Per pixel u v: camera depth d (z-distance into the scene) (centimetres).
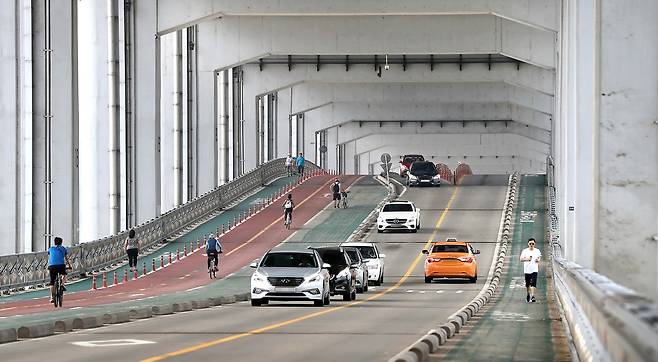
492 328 6162
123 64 18200
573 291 4703
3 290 11000
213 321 6938
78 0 15262
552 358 4294
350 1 19275
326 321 6994
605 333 2280
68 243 13650
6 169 12600
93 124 16825
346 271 10200
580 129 10056
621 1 7400
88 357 4369
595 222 7550
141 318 7325
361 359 4366
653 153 7444
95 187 16838
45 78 13175
